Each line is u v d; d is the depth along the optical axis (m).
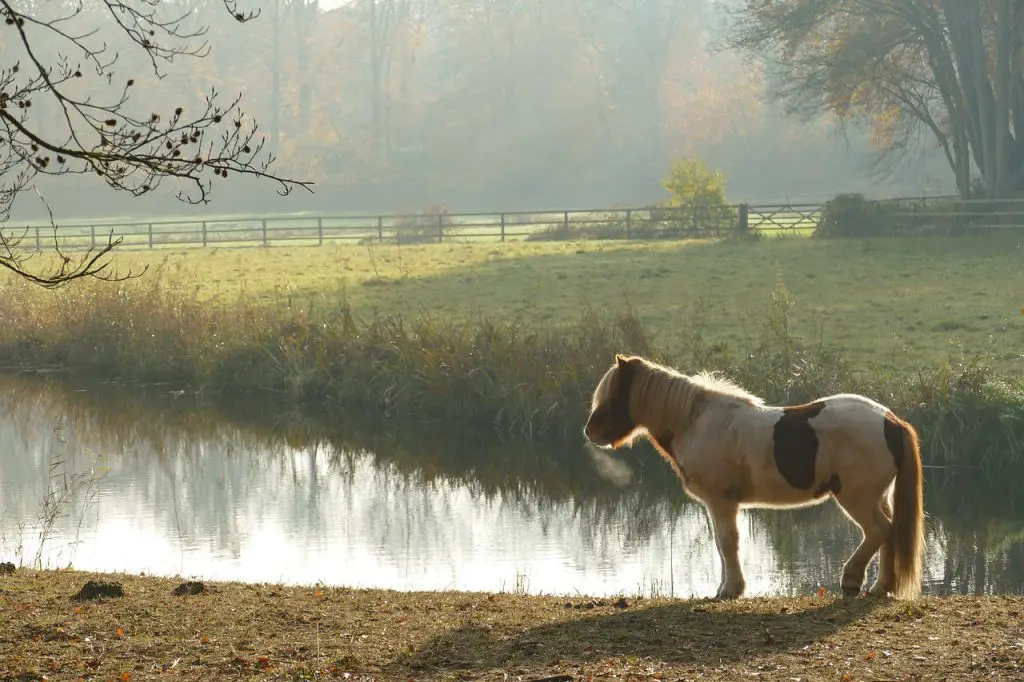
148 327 24.50
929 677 5.66
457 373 19.28
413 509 14.41
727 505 7.95
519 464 16.75
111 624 7.03
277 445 18.20
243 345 22.72
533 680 5.75
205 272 36.47
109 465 16.84
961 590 10.77
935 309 23.86
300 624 7.11
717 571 11.47
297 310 24.09
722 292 27.97
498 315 25.25
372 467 16.75
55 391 22.55
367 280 32.41
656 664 6.01
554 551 12.36
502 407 18.45
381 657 6.36
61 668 6.17
